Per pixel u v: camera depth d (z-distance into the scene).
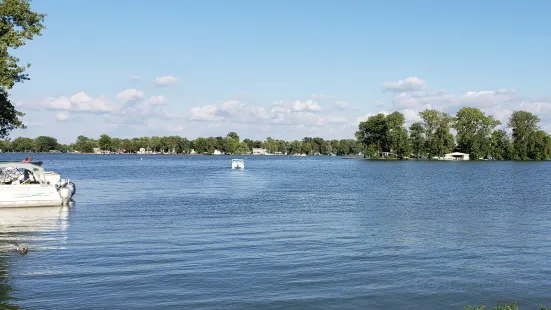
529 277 19.45
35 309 15.27
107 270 19.53
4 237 26.19
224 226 30.52
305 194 54.44
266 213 37.09
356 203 45.31
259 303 16.11
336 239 26.55
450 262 21.67
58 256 21.78
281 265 20.66
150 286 17.58
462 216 36.84
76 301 16.02
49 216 34.28
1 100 42.41
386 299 16.72
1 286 17.39
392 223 32.75
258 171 117.25
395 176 95.75
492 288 18.03
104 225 30.50
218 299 16.39
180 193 54.41
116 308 15.46
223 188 62.56
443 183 75.44
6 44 34.56
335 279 18.80
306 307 15.88
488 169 130.00
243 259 21.58
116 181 75.12
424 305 16.27
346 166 154.12
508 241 26.66
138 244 24.53
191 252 22.81
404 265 21.02
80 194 52.06
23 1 35.19
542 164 172.38
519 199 50.84
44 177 40.53
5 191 37.62
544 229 30.86
